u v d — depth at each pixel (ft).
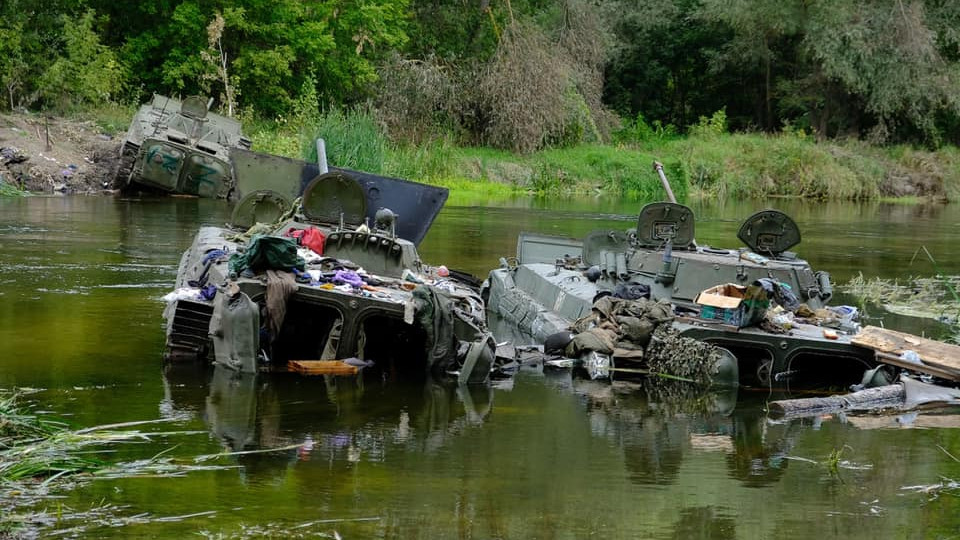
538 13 165.99
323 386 35.06
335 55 139.03
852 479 27.43
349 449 28.32
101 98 118.01
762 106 196.65
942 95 172.96
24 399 31.65
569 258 54.08
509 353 42.39
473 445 29.30
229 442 28.35
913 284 66.39
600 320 42.39
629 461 28.45
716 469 28.02
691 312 42.73
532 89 144.46
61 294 49.14
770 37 186.80
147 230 71.77
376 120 135.44
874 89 170.81
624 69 197.26
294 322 39.63
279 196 51.44
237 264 37.76
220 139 95.40
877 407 35.65
